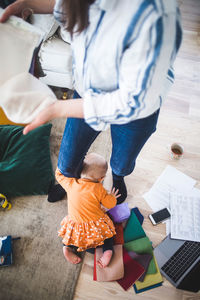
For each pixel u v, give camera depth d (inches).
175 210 53.4
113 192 47.2
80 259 46.6
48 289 44.0
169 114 70.2
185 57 85.7
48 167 55.3
